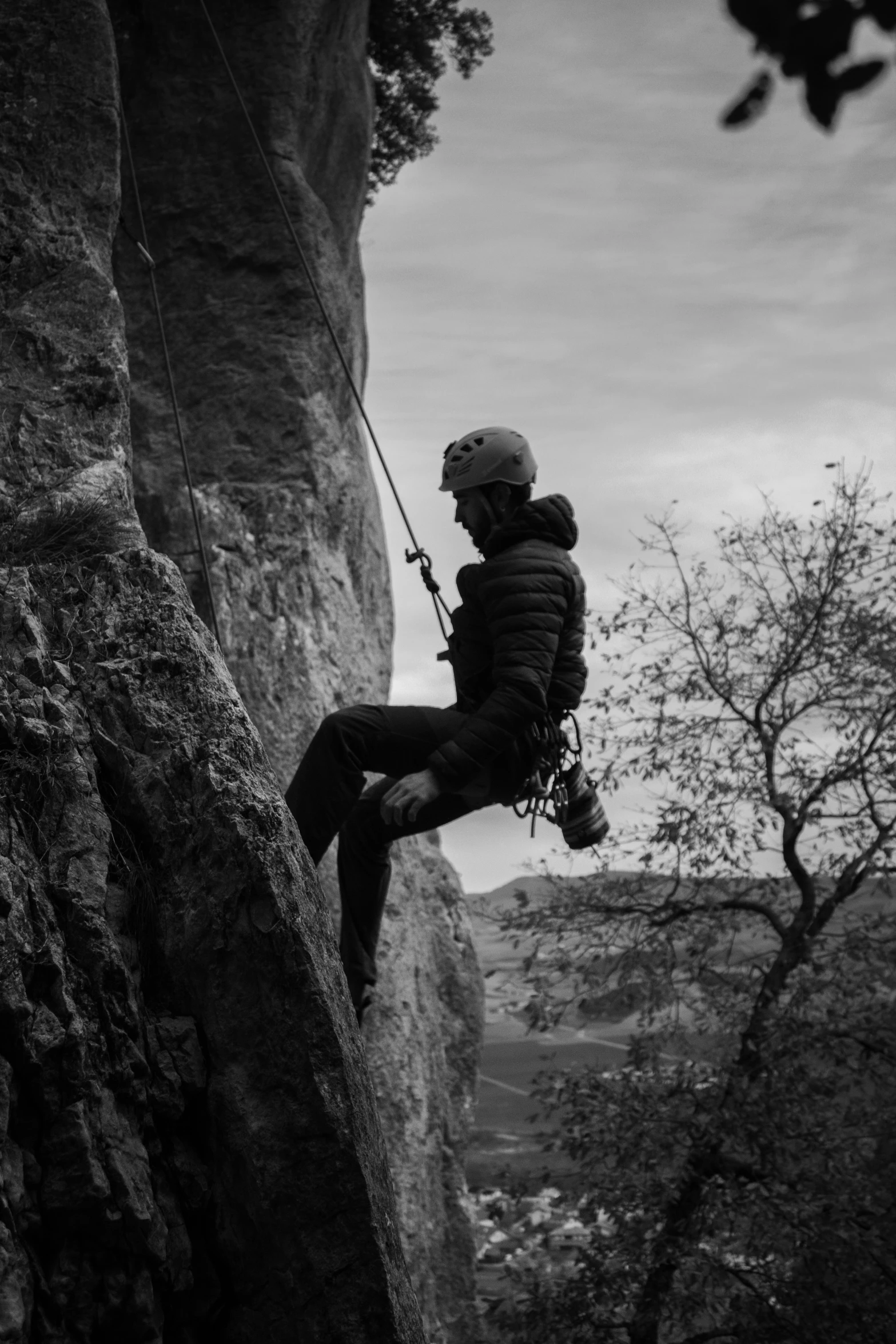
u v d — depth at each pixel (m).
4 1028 2.67
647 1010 7.19
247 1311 2.96
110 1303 2.72
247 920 2.96
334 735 3.74
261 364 7.48
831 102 1.11
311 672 6.96
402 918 7.65
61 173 4.67
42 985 2.76
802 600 7.32
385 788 3.92
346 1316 2.90
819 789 7.24
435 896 8.63
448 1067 8.32
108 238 4.70
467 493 4.03
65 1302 2.69
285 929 2.95
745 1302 6.61
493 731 3.58
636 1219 6.77
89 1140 2.70
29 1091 2.71
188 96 7.82
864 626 7.16
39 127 4.69
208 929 2.98
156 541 6.93
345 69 8.59
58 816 2.96
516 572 3.71
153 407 7.32
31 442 4.03
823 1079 6.87
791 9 1.09
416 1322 3.06
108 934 2.88
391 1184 3.17
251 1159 2.90
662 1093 6.95
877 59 1.09
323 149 8.50
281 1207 2.90
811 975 7.12
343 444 7.92
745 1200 6.60
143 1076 2.86
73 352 4.25
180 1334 2.92
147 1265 2.77
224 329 7.54
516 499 4.03
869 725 7.25
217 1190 2.95
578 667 3.97
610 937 7.34
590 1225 7.22
